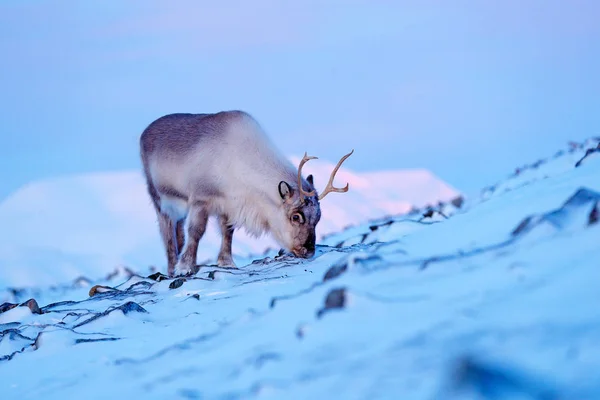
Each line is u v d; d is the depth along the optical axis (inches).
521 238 588.1
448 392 358.3
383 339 452.1
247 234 1263.5
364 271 609.3
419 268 580.4
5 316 1027.3
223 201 1263.5
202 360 535.8
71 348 715.4
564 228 581.9
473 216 845.8
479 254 581.3
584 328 387.5
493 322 427.2
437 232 805.9
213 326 695.1
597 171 816.3
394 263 619.5
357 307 511.2
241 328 585.3
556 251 512.7
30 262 2679.6
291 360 465.4
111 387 540.1
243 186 1238.9
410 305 496.1
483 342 401.4
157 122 1391.5
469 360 369.1
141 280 1254.9
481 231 731.4
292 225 1197.1
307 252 1190.3
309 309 565.3
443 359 394.9
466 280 516.4
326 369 433.7
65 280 2532.0
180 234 1397.6
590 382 341.1
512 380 351.6
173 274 1290.6
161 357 579.5
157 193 1381.6
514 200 842.8
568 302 425.1
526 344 385.7
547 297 440.8
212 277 1061.1
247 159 1237.1
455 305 473.7
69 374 617.6
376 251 744.3
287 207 1198.3
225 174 1247.5
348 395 394.6
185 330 715.4
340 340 470.6
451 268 560.7
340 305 518.0
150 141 1378.0
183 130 1323.8
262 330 556.4
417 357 409.1
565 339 381.4
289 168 1243.8
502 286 483.5
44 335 741.3
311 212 1197.1
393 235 1219.9
